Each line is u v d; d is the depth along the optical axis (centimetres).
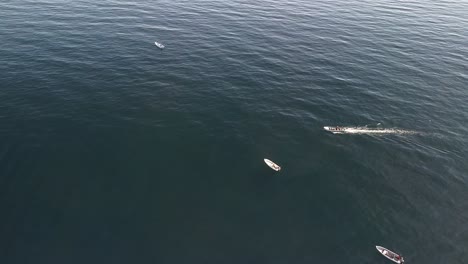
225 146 6812
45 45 10075
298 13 14500
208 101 8156
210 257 4891
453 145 7219
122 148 6562
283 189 5959
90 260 4738
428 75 9956
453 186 6231
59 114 7306
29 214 5228
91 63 9381
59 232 5025
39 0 13662
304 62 10269
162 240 5041
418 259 5016
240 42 11288
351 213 5622
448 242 5269
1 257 4678
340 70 9944
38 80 8394
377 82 9431
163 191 5762
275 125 7512
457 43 12181
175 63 9756
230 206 5594
